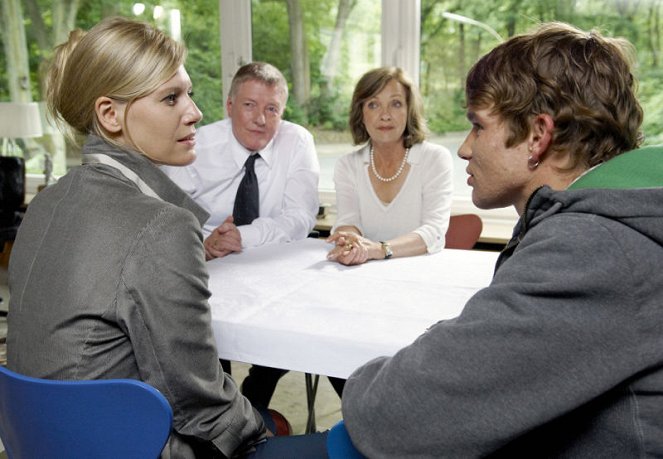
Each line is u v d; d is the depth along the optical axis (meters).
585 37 0.77
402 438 0.69
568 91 0.75
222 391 1.05
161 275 0.94
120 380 0.88
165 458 1.00
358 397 0.75
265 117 2.30
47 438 0.94
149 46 1.06
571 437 0.69
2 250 3.93
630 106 0.76
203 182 2.44
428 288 1.55
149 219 0.96
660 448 0.64
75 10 4.18
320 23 3.59
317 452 1.16
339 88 3.64
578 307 0.63
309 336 1.24
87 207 0.98
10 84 4.47
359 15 3.50
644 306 0.62
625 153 0.74
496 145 0.81
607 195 0.66
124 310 0.93
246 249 2.03
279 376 2.15
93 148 1.07
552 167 0.79
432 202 2.25
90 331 0.94
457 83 3.39
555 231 0.67
